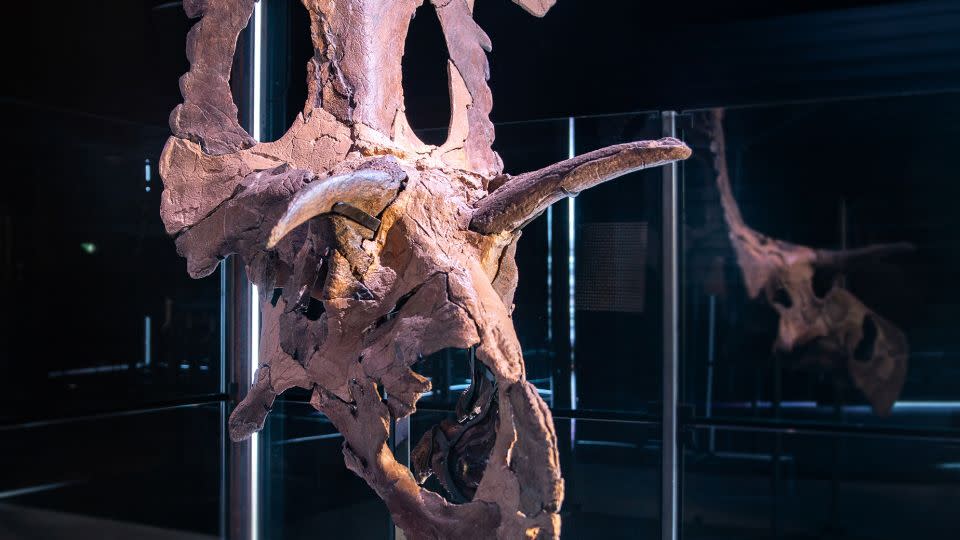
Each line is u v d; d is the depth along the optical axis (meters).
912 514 3.58
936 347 3.65
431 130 3.65
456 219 2.22
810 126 3.62
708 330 3.64
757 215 3.69
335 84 2.54
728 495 3.61
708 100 3.82
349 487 3.60
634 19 3.82
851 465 3.62
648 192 3.45
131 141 3.55
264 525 3.75
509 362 1.94
